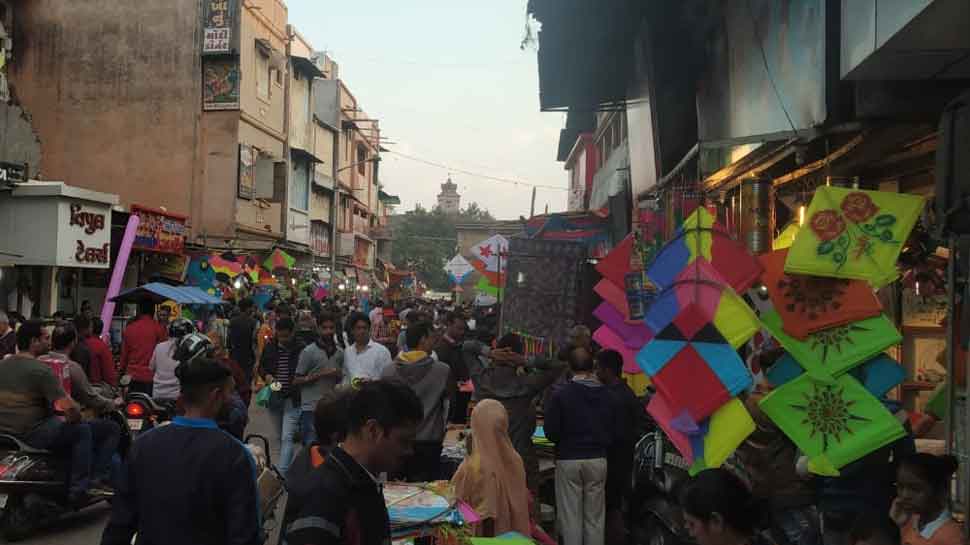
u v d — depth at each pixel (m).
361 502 2.87
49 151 31.38
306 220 39.72
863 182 7.62
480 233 55.00
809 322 4.93
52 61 31.44
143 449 3.63
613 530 6.92
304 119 39.72
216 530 3.57
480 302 26.70
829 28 5.89
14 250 18.22
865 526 3.58
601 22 10.66
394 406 2.90
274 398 10.07
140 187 31.08
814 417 4.86
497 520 5.36
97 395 7.90
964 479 4.70
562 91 14.03
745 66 8.00
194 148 30.94
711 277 4.96
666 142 10.33
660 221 9.16
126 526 3.62
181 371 3.73
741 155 8.08
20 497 7.38
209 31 30.86
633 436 6.79
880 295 7.11
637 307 6.99
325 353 9.03
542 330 11.55
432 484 5.24
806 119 6.27
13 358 7.48
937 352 6.88
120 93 31.27
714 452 4.80
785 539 5.06
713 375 4.84
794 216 7.65
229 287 24.36
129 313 21.00
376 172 64.44
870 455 5.00
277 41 35.19
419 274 90.19
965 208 4.64
